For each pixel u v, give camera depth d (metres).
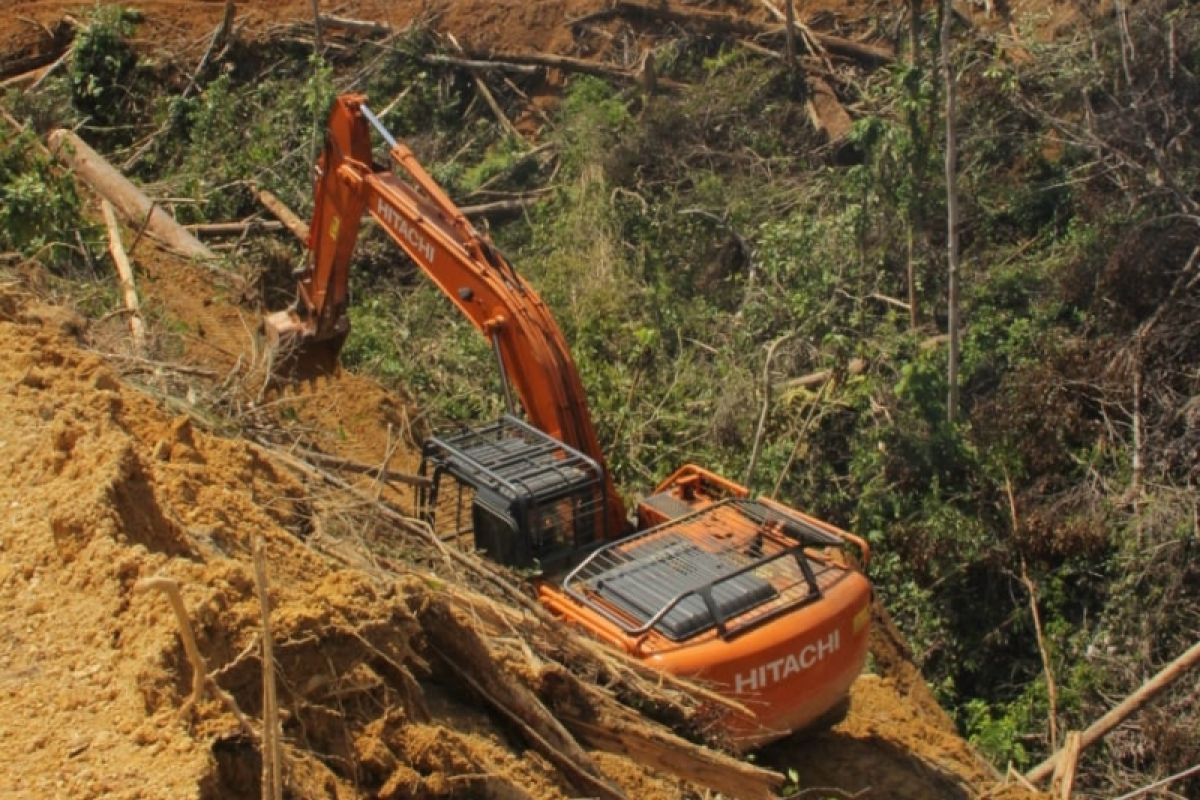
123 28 24.69
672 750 8.59
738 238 21.23
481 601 9.01
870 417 17.97
